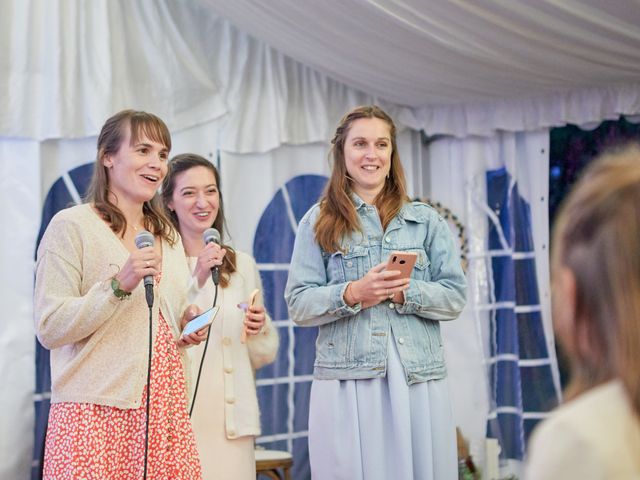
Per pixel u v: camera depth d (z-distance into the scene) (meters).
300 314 3.06
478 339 5.64
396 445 2.92
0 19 4.48
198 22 5.09
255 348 3.52
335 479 2.96
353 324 3.01
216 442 3.30
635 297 1.00
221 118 5.11
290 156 5.42
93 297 2.52
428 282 3.05
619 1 4.02
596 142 5.54
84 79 4.68
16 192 4.53
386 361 2.96
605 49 4.48
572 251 1.06
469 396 5.61
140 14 4.89
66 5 4.66
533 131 5.64
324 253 3.14
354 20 4.48
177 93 4.94
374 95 5.55
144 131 2.79
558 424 1.00
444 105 5.64
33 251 4.52
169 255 2.85
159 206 2.91
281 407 5.24
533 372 5.61
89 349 2.58
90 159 4.71
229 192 5.11
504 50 4.58
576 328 1.07
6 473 4.35
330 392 3.01
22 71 4.53
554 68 4.77
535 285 5.62
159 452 2.59
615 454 0.96
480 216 5.73
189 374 2.84
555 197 5.65
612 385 1.03
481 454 5.54
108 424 2.57
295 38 4.89
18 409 4.41
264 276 5.24
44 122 4.56
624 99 5.11
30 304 4.49
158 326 2.69
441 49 4.62
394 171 3.18
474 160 5.72
